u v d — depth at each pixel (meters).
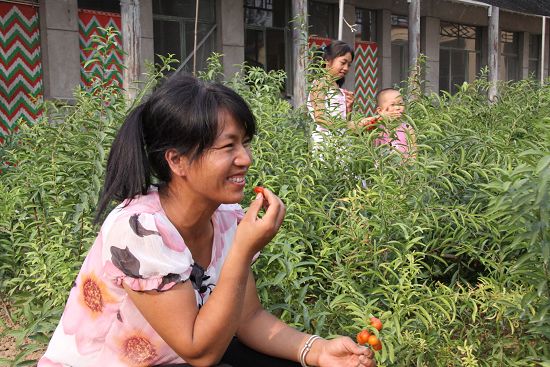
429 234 3.15
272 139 3.54
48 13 7.89
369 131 3.66
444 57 14.73
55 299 2.87
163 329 1.60
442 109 4.01
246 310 1.94
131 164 1.66
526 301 2.22
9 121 7.77
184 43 9.61
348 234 2.85
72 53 8.14
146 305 1.60
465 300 2.71
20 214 3.60
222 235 1.84
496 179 3.09
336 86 4.59
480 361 2.79
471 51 15.34
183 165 1.63
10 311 3.73
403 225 2.70
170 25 9.43
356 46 12.47
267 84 4.20
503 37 16.41
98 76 3.62
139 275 1.57
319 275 3.03
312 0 11.60
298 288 2.60
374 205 2.99
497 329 2.79
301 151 3.54
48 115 3.92
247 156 1.65
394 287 2.67
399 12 13.15
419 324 2.64
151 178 1.70
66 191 3.10
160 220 1.63
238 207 1.92
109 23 8.58
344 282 2.67
